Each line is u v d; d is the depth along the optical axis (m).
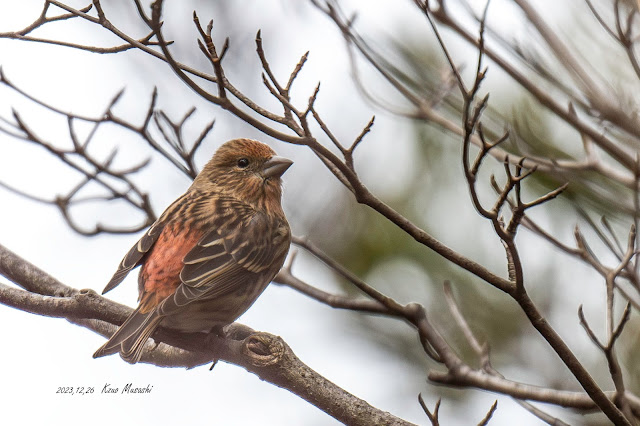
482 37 7.60
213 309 9.95
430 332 10.12
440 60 11.62
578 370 8.11
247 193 11.33
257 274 10.37
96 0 8.00
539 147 11.38
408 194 13.47
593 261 9.20
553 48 10.48
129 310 9.26
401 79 11.42
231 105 7.52
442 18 10.49
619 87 10.54
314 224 13.45
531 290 12.98
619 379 8.45
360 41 10.87
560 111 10.27
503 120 11.23
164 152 10.72
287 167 11.48
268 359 8.43
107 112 10.67
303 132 7.82
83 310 9.09
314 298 10.54
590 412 9.53
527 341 13.05
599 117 10.52
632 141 10.65
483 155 7.58
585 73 10.49
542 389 9.68
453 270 13.20
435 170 13.55
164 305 9.26
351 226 13.40
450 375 9.97
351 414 8.23
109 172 10.93
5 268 9.68
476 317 13.11
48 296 9.16
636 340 12.80
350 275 10.38
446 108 11.60
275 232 10.73
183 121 10.77
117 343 8.84
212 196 11.01
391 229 13.28
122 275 9.92
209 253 10.05
